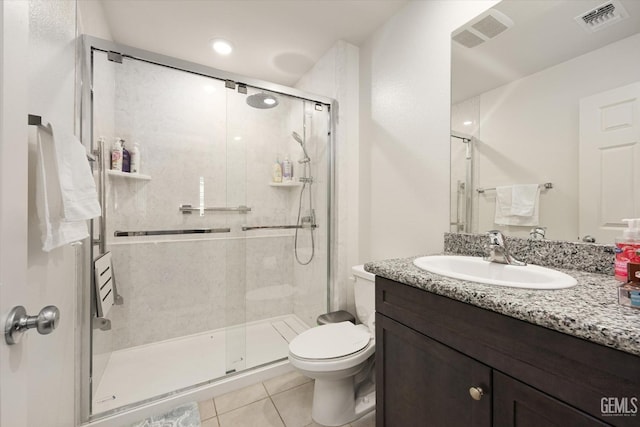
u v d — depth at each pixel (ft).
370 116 6.55
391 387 3.29
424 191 5.14
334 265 6.98
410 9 5.37
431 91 4.98
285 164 8.20
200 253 7.37
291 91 6.65
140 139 6.56
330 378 4.20
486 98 4.16
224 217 7.61
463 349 2.49
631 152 2.85
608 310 1.90
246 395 5.16
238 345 6.42
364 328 5.18
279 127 8.14
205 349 6.73
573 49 3.29
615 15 3.00
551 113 3.48
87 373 4.41
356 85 6.90
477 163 4.28
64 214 2.69
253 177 7.89
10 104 1.50
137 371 5.74
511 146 3.87
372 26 6.15
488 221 4.14
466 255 4.31
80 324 4.40
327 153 7.11
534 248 3.56
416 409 2.96
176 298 7.11
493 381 2.25
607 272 2.95
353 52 6.82
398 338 3.19
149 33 6.24
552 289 2.40
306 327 7.84
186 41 6.55
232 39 6.52
